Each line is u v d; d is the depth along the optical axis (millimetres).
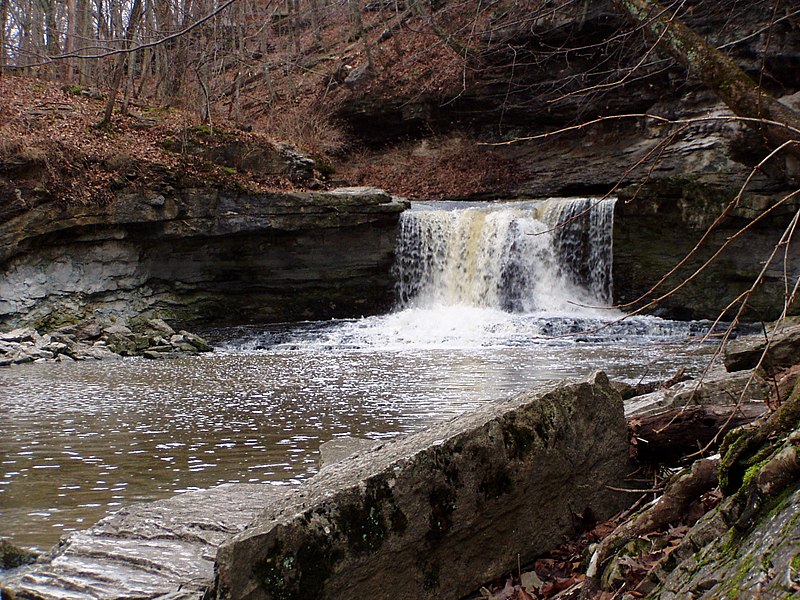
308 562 3387
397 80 33125
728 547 2713
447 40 15562
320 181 27062
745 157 20734
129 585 3992
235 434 9383
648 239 23188
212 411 10930
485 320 21938
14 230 19781
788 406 3158
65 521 6160
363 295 25016
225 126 26406
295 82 35406
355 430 9500
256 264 23844
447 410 10688
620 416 4672
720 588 2445
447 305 25250
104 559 4348
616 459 4625
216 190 22703
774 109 5211
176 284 23156
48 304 20797
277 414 10625
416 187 31594
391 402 11406
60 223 20562
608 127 29953
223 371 15312
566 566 4117
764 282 21188
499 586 4055
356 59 35219
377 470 3693
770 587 2225
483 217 25109
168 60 30594
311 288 24547
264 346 19922
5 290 20016
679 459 4770
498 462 4039
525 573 4121
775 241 20953
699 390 5395
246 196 22969
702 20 21703
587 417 4500
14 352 17859
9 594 4031
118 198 21438
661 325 20359
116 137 23312
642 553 3621
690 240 22375
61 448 8727
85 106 25266
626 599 3221
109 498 6797
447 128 33438
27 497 6840
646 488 4672
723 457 3332
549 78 29438
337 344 19828
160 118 25422
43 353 17859
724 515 3066
